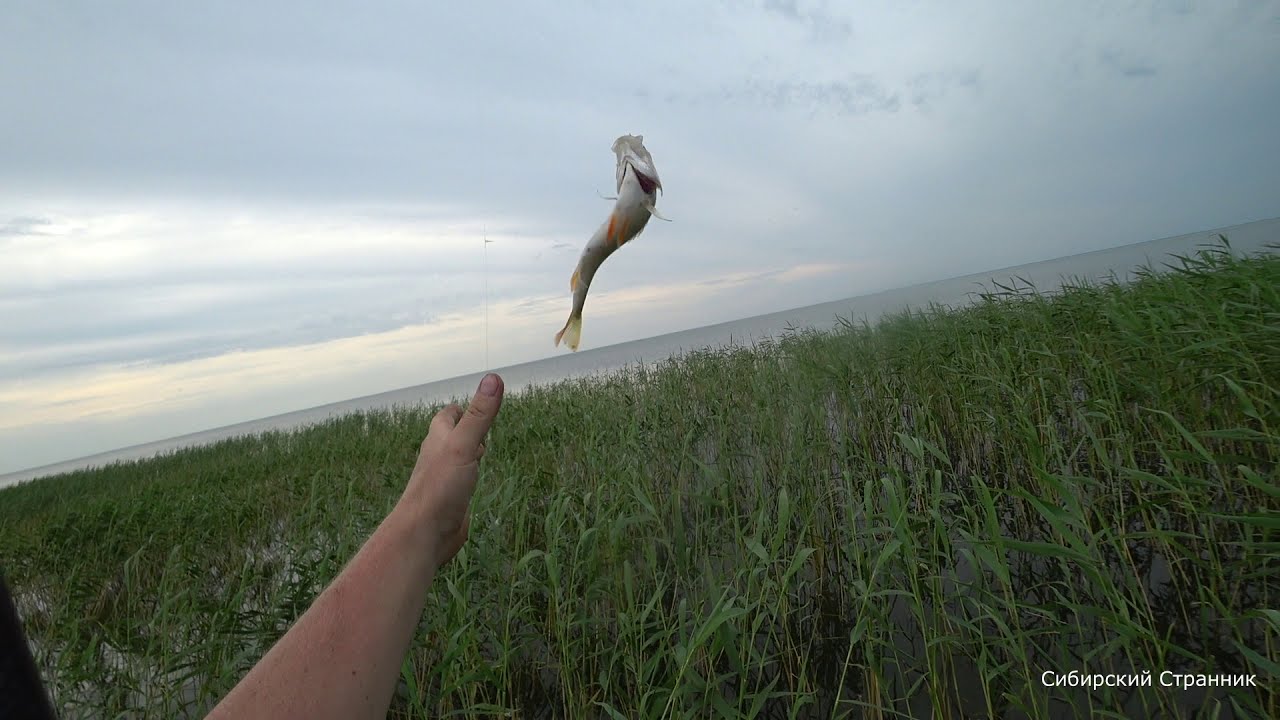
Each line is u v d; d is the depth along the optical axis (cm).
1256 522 153
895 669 224
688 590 266
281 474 620
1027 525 286
